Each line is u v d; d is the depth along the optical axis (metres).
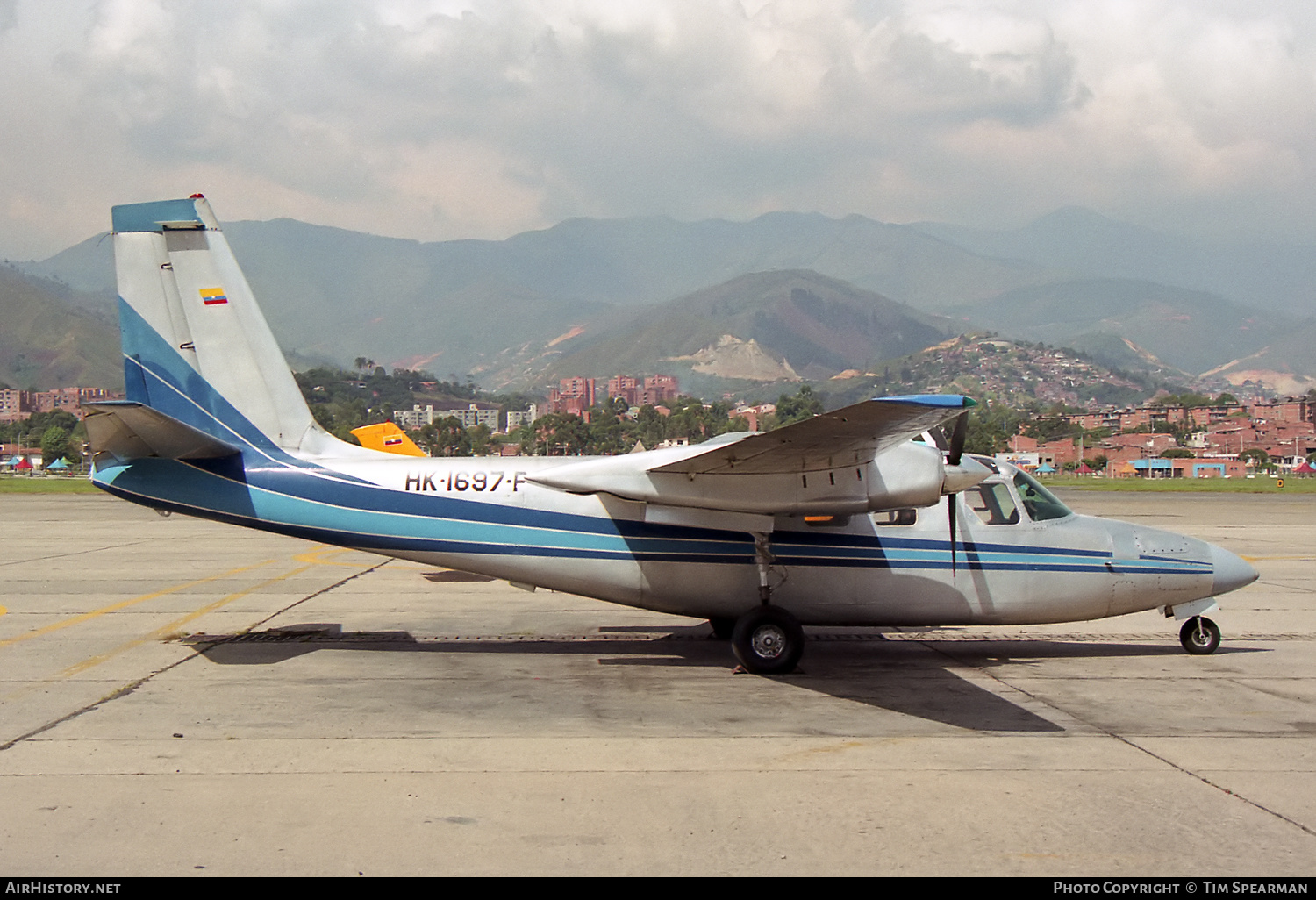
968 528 12.50
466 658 12.47
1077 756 8.41
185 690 10.60
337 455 12.88
